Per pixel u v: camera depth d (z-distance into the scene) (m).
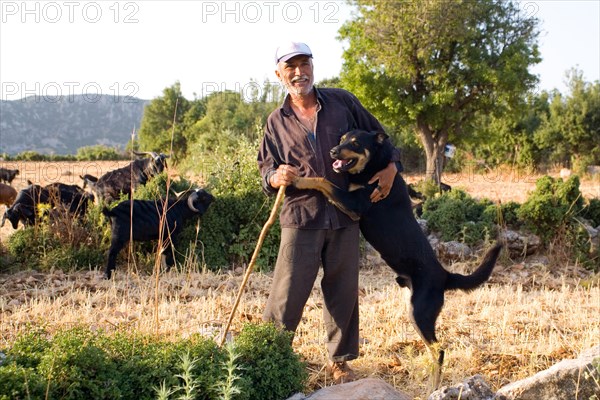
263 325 4.40
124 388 3.74
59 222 9.63
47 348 3.82
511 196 20.14
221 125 30.30
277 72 4.66
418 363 5.02
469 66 26.23
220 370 3.96
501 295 7.88
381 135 4.81
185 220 9.39
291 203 4.69
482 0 26.48
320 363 5.22
